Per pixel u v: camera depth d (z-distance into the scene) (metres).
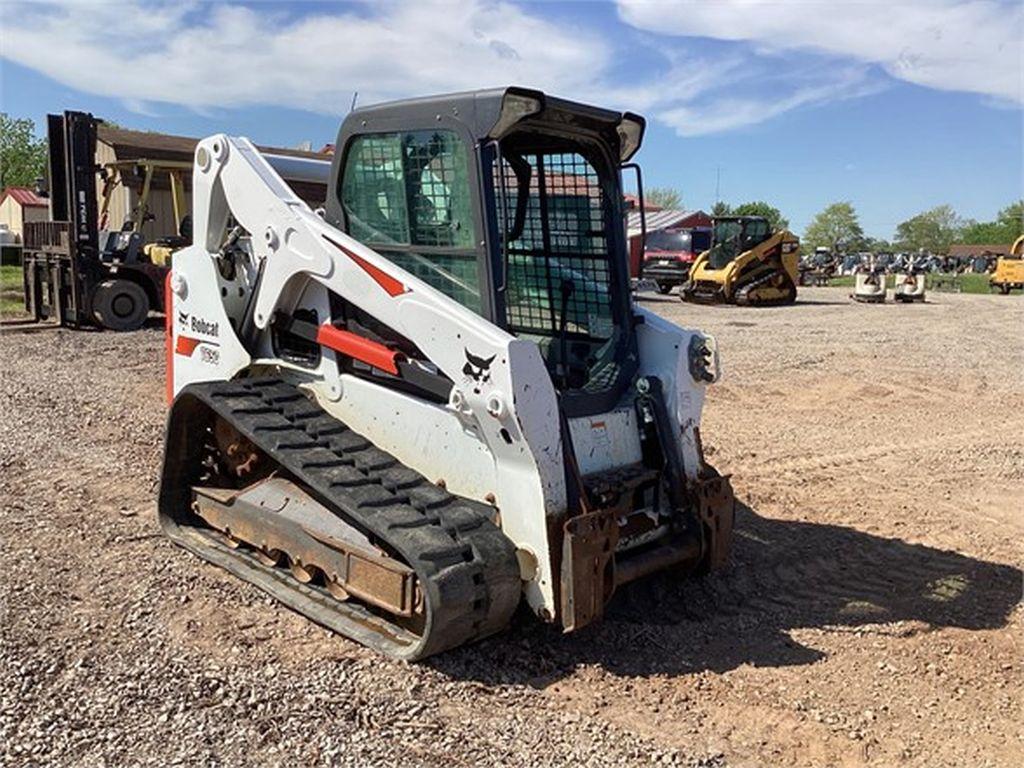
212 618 4.44
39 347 13.00
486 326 4.00
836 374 12.60
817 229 103.31
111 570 4.98
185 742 3.37
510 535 4.10
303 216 4.79
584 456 4.39
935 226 103.25
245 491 5.04
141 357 12.34
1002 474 7.88
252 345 5.35
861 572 5.51
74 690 3.71
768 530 6.23
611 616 4.66
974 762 3.53
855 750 3.58
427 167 4.43
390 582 4.03
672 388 4.73
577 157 4.82
